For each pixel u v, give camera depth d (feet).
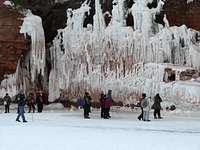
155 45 126.00
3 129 73.05
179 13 139.13
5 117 102.01
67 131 71.00
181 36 128.57
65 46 138.31
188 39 128.16
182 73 119.44
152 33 130.31
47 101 141.18
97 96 129.08
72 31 138.00
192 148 53.57
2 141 58.85
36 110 130.93
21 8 140.56
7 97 122.42
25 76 141.69
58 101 139.33
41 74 141.79
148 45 126.21
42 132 69.21
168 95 116.67
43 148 53.16
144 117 95.71
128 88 123.65
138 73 123.54
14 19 138.31
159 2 134.21
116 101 125.29
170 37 127.44
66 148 53.16
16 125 80.69
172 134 68.74
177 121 94.22
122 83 125.08
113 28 130.52
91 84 130.82
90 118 101.81
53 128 75.51
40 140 59.98
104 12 139.95
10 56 138.31
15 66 139.03
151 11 132.26
